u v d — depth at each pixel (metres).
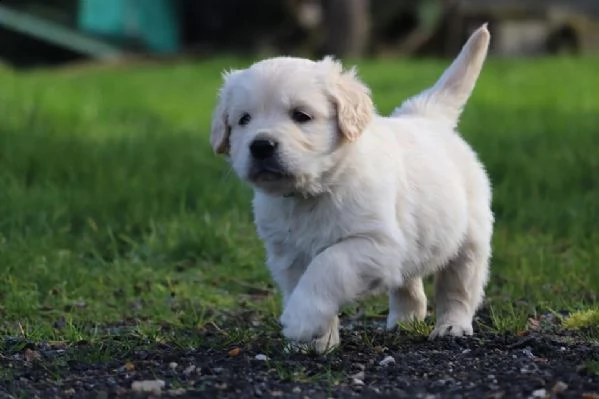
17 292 10.55
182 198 13.81
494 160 15.91
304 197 8.03
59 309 10.42
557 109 21.94
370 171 8.03
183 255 12.16
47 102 22.33
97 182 14.80
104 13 37.56
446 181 8.73
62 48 38.53
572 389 6.94
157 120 21.31
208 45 39.72
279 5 39.00
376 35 39.69
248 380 7.38
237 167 8.05
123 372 7.79
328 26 36.22
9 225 12.59
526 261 11.54
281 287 8.41
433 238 8.62
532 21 38.47
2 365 8.05
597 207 13.62
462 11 38.84
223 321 9.97
